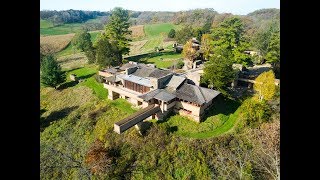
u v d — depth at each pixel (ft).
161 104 127.54
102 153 118.62
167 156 111.55
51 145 134.72
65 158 124.98
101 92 166.91
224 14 395.34
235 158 102.17
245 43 176.45
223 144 113.09
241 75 161.89
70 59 266.16
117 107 147.23
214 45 199.31
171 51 250.98
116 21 230.68
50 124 150.51
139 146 118.01
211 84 141.90
